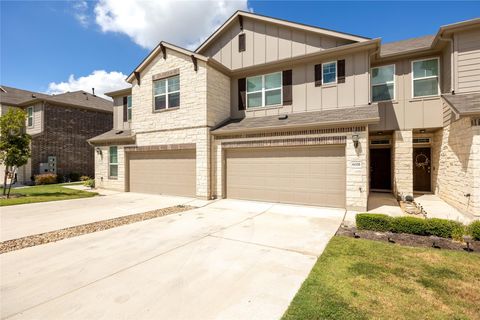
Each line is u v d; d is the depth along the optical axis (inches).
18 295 123.3
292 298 119.3
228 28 501.0
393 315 104.3
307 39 430.6
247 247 191.8
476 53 328.5
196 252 181.8
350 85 383.2
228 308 111.8
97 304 115.5
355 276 139.1
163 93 470.9
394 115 418.0
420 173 483.8
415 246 187.5
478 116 266.7
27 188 601.6
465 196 291.9
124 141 530.3
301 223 263.6
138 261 165.8
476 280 134.4
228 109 473.4
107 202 401.4
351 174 320.5
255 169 396.8
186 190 445.7
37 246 196.2
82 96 954.1
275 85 441.4
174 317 105.6
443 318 102.7
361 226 232.1
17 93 885.8
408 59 411.8
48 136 772.0
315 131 343.6
